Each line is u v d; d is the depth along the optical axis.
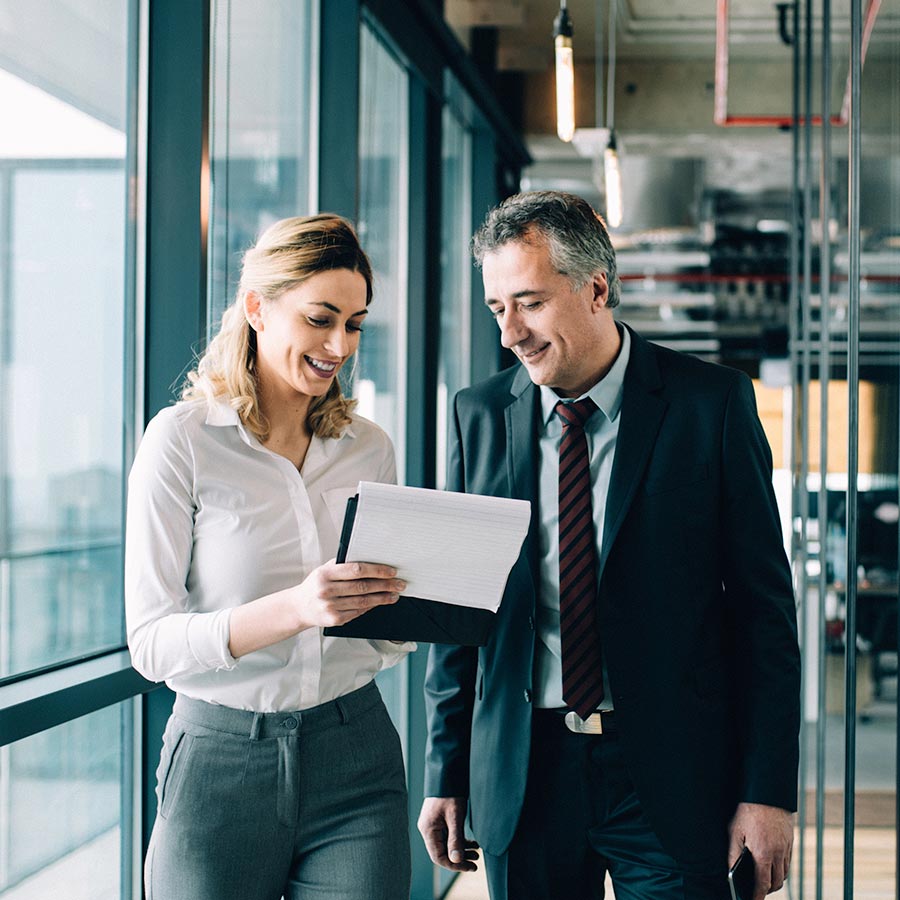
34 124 1.89
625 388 1.75
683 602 1.70
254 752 1.61
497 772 1.77
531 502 1.78
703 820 1.68
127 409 2.22
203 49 2.23
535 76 6.63
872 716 1.95
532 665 1.75
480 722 1.82
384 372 4.04
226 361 1.66
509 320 1.69
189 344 2.22
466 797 1.92
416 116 4.25
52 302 1.95
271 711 1.62
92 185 2.08
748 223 8.41
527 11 5.88
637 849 1.72
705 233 8.02
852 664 2.18
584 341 1.69
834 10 2.80
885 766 1.80
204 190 2.24
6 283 1.82
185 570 1.62
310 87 3.26
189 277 2.22
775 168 7.29
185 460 1.61
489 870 1.82
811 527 3.38
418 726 4.11
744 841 1.66
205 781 1.60
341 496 1.71
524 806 1.75
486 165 5.87
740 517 1.71
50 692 1.75
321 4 3.27
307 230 1.61
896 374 1.76
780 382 8.58
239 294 1.67
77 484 2.05
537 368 1.71
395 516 1.42
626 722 1.69
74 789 2.04
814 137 3.46
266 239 1.64
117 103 2.16
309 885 1.67
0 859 1.83
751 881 1.65
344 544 1.44
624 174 7.09
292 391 1.68
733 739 1.73
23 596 1.89
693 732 1.69
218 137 2.57
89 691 1.85
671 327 8.67
